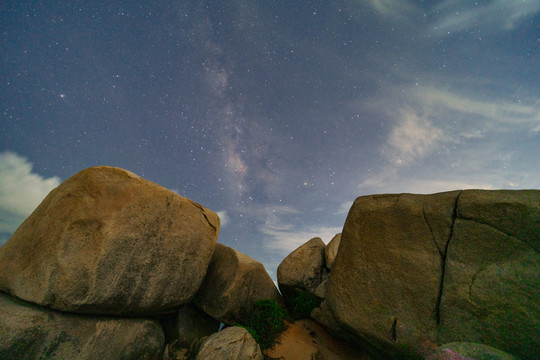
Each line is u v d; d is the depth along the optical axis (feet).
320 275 31.99
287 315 26.94
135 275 17.79
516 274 13.29
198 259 22.20
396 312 16.15
